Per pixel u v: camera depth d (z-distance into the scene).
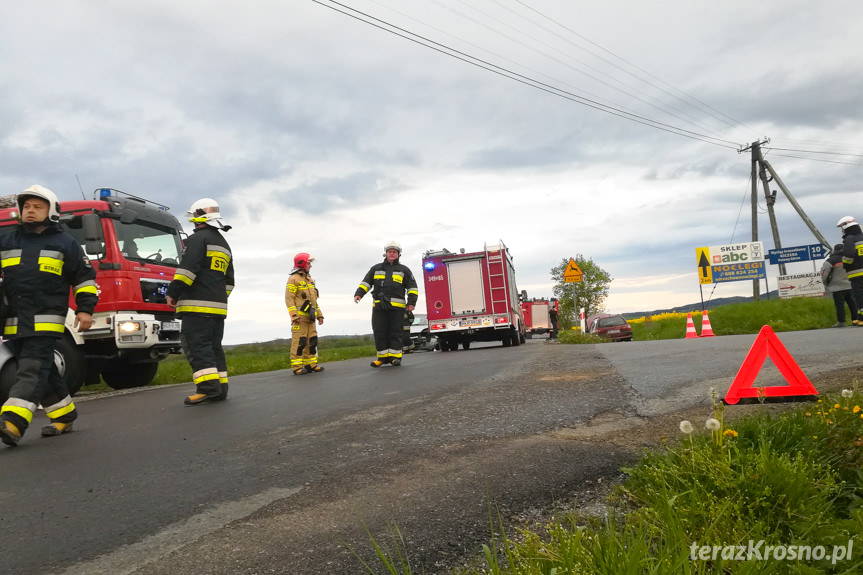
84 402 9.02
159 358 10.93
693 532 2.22
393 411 5.58
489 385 6.94
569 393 5.91
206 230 7.49
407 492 3.17
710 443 3.03
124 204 10.72
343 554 2.44
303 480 3.51
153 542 2.67
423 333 25.94
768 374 6.21
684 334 23.75
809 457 2.86
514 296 22.45
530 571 1.95
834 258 15.66
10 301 5.35
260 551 2.50
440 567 2.30
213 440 4.80
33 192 5.40
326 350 22.66
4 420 5.06
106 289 10.10
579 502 2.92
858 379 5.34
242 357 19.78
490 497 3.02
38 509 3.24
